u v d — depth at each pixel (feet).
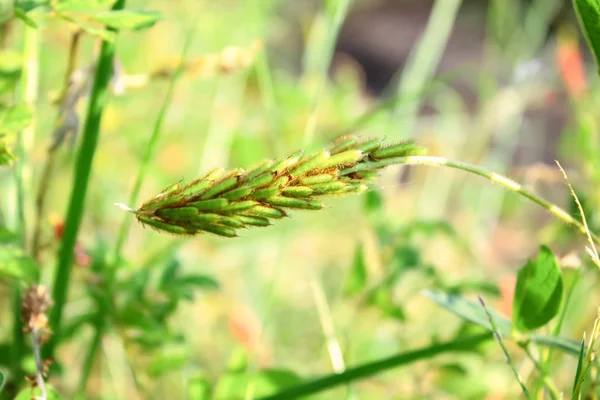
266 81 2.46
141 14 1.48
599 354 1.58
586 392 1.60
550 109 5.93
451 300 1.59
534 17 3.60
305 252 3.39
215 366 2.62
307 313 3.14
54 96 1.69
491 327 1.51
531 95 3.31
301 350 2.96
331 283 3.31
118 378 2.26
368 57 9.51
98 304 1.72
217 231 1.26
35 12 1.46
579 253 1.77
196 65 1.78
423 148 1.30
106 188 2.85
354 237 3.20
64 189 2.73
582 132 2.39
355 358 2.24
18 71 1.46
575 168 3.11
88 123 1.58
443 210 3.78
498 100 3.31
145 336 1.75
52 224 1.73
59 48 3.07
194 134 3.30
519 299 1.53
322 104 3.29
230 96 3.35
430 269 1.99
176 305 1.77
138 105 3.27
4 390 1.64
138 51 3.53
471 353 1.82
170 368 1.76
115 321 1.73
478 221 3.32
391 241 2.06
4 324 2.21
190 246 2.81
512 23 3.57
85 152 1.59
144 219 1.26
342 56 9.26
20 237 1.67
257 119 3.26
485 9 10.11
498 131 3.51
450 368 1.93
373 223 2.12
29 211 1.87
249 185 1.26
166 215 1.26
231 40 3.63
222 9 4.09
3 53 1.45
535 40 3.52
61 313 1.62
